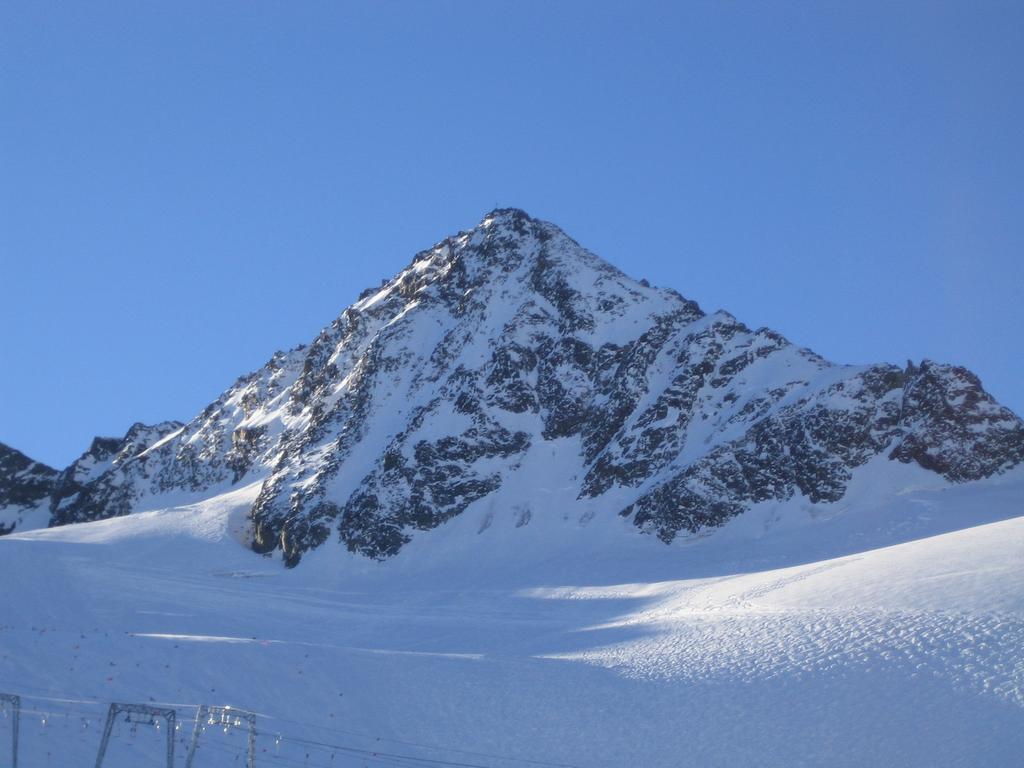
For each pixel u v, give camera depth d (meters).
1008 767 68.69
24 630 85.06
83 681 74.31
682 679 82.12
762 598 102.62
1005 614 84.31
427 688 80.69
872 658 81.00
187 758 62.78
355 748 71.75
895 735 72.56
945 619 85.19
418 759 71.25
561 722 76.56
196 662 79.38
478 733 75.06
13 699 59.03
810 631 87.62
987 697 74.75
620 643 96.31
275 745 70.00
